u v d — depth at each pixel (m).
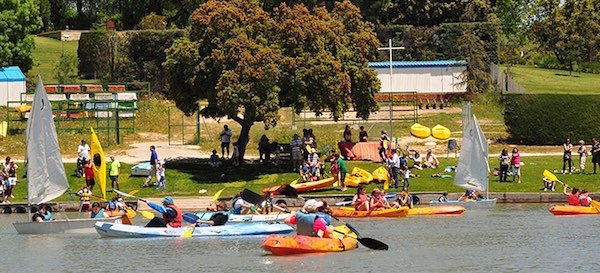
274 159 120.00
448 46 178.00
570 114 135.00
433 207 95.19
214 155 114.94
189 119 148.00
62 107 142.00
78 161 110.50
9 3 172.50
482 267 66.12
